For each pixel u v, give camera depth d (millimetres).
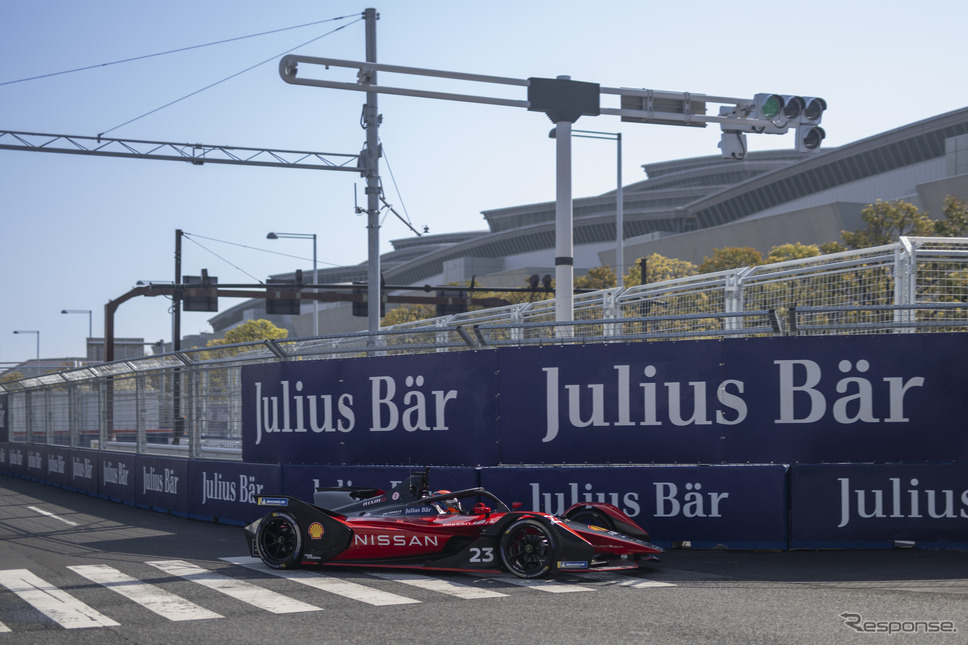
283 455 12523
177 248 36781
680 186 149125
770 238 75562
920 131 83438
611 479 10336
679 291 14945
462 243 141125
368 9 19047
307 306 168375
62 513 15422
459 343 11070
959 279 11398
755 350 10055
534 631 6250
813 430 9922
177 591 8031
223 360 13703
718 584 8031
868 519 9758
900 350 9805
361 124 19875
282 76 12852
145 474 16016
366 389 11742
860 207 70562
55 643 6188
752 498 9945
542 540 8516
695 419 10172
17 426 25688
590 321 10367
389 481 11398
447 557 8750
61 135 20578
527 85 13914
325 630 6398
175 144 21312
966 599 7203
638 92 14500
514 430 10719
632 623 6449
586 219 123250
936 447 9750
